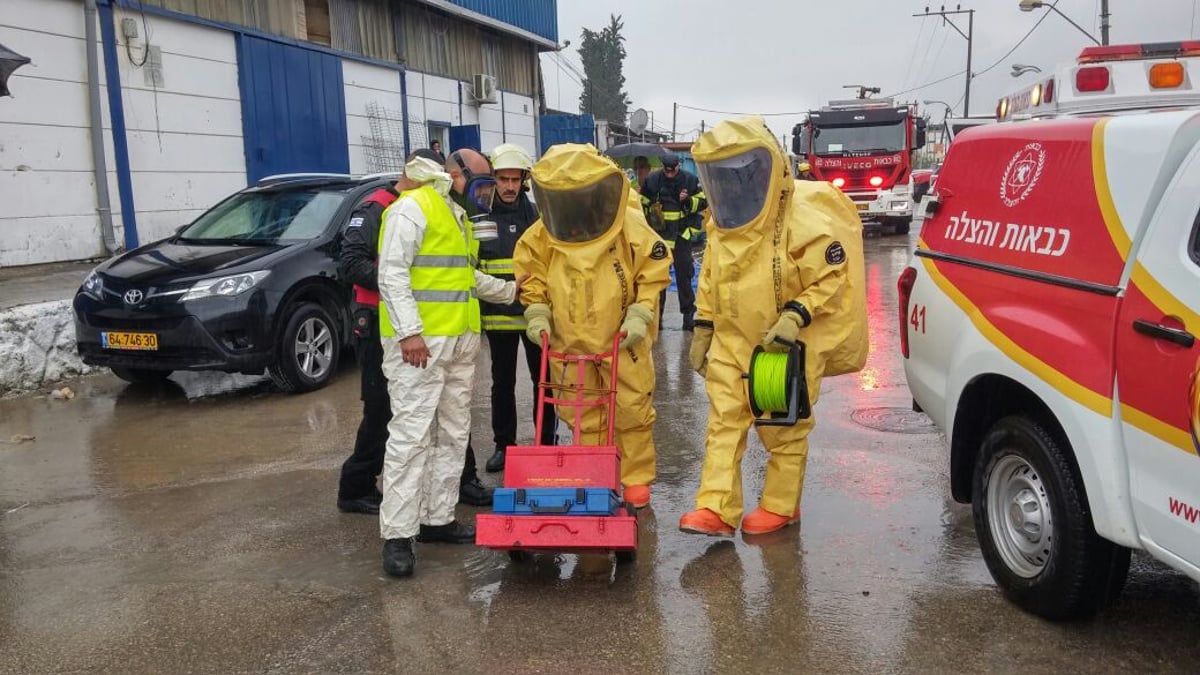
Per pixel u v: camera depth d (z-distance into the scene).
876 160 23.45
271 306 7.65
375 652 3.64
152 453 6.42
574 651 3.62
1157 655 3.48
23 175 11.63
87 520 5.18
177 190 13.86
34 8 11.64
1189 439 2.98
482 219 5.43
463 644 3.69
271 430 6.91
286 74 15.99
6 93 7.97
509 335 5.59
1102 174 3.51
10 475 6.00
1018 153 4.08
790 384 4.32
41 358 8.41
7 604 4.14
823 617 3.84
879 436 6.42
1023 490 3.85
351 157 17.91
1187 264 3.07
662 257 4.87
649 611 3.93
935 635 3.67
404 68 19.48
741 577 4.24
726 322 4.52
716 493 4.52
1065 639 3.61
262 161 15.48
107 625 3.91
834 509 5.07
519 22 23.64
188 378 8.80
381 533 4.52
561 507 4.12
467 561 4.52
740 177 4.28
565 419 5.09
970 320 4.16
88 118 12.45
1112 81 4.55
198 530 4.98
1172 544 3.07
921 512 5.00
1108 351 3.33
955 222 4.50
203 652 3.67
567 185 4.49
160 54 13.45
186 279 7.57
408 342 4.19
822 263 4.36
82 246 12.40
